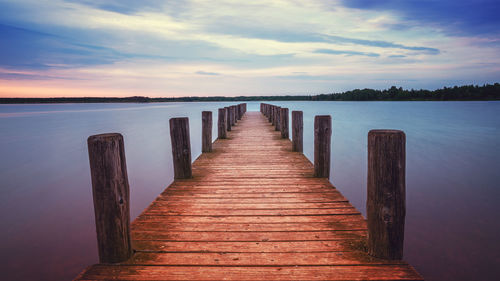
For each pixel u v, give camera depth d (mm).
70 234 4371
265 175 3900
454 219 4633
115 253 1781
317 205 2791
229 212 2631
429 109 46062
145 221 2441
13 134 18344
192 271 1707
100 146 1685
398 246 1790
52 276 3260
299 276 1653
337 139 14250
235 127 10453
